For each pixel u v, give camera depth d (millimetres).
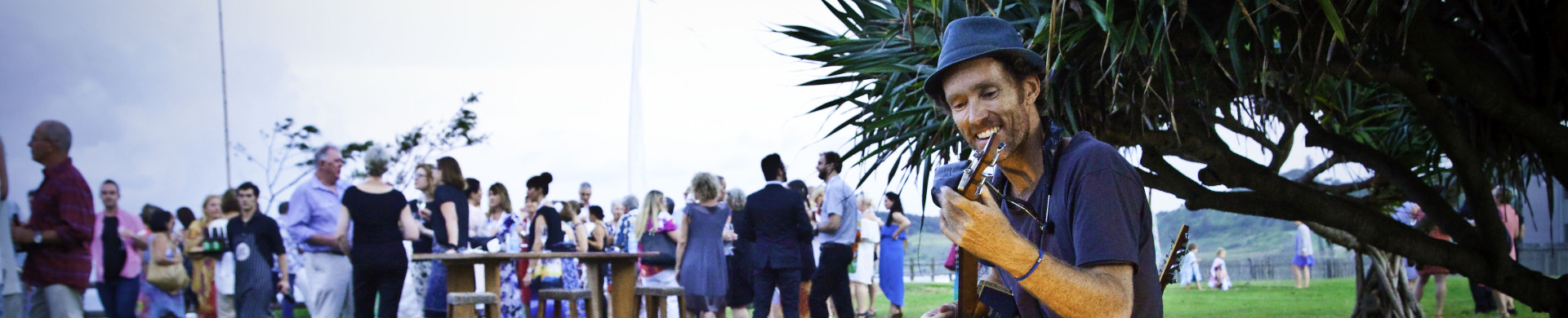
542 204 7898
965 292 1812
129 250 7602
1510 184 4352
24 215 7672
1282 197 4109
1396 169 4434
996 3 3525
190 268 7824
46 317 5586
